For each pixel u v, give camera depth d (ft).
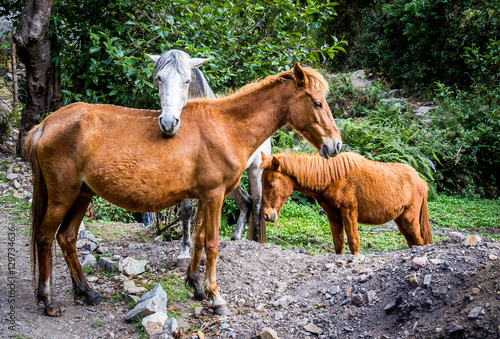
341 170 14.87
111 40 21.13
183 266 14.43
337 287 11.71
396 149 35.19
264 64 24.25
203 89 14.56
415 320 9.44
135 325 10.58
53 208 10.30
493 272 9.61
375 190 15.17
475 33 45.65
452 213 30.30
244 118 11.59
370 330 9.73
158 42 23.39
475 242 11.50
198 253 12.33
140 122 10.72
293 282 13.21
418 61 52.70
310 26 24.71
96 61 22.72
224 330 10.46
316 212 31.42
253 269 13.99
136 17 24.27
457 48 47.50
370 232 26.61
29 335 9.71
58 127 10.10
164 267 14.49
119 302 11.91
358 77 55.06
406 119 42.19
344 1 61.62
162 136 10.64
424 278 10.15
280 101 11.72
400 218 16.63
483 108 39.22
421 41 51.90
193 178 11.00
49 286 10.83
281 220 28.91
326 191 14.93
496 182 38.68
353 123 38.47
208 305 11.98
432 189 34.14
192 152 10.81
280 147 34.71
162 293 11.44
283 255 15.08
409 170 16.40
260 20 25.89
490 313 8.46
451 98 42.16
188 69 11.54
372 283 11.25
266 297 12.41
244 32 25.14
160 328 10.27
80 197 11.29
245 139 11.54
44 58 27.25
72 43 30.27
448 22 48.29
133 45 23.57
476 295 9.16
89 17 26.50
